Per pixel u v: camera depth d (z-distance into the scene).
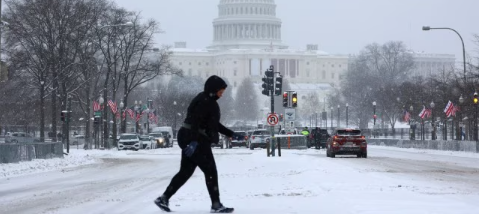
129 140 75.81
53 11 70.19
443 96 79.88
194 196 17.47
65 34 70.50
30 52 71.31
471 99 64.81
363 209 13.82
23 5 70.88
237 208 14.41
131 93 138.62
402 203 14.98
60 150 49.69
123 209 14.98
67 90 78.12
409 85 113.12
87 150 72.19
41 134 70.38
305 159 39.69
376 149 73.25
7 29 69.69
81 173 31.91
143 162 43.91
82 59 74.75
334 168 29.89
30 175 30.77
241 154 54.72
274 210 13.97
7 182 26.31
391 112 127.19
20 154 40.19
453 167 33.94
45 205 16.61
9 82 77.38
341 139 47.03
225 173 28.83
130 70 88.12
